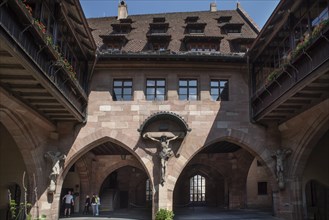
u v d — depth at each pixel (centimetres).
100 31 2414
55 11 1384
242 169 2564
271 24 1558
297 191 1730
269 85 1600
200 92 1914
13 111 1414
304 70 1271
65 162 1811
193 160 2634
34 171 1669
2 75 1157
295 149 1738
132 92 1912
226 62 1917
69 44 1642
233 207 2575
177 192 3095
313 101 1473
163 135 1811
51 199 1747
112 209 2606
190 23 2294
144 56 1856
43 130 1725
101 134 1850
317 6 1266
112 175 2877
